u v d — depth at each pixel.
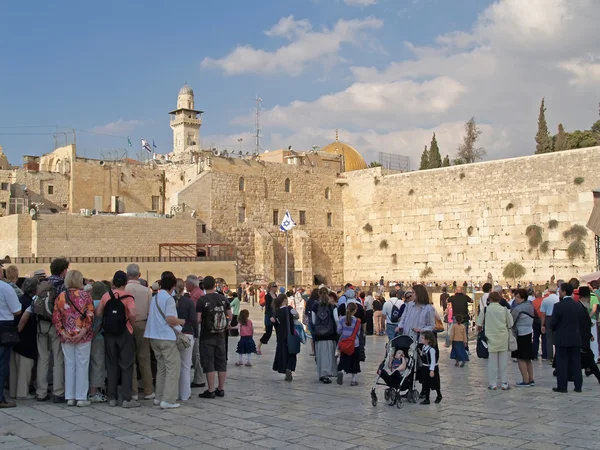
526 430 11.65
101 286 15.15
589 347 16.70
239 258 62.56
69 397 13.90
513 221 56.28
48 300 13.93
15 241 48.66
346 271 70.12
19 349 14.54
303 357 23.92
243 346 21.33
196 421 12.48
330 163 80.00
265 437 11.20
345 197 70.94
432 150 85.31
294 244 66.69
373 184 67.81
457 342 20.98
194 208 59.84
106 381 15.16
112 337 13.79
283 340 17.73
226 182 62.47
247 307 51.41
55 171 61.59
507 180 56.97
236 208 63.03
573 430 11.62
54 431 11.62
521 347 16.73
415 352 14.23
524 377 16.78
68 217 49.56
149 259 50.09
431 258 61.88
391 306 22.81
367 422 12.39
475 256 58.62
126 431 11.64
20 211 55.78
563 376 15.67
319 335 17.47
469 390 16.17
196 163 63.22
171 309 13.83
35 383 15.43
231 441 10.94
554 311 15.87
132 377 14.13
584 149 52.59
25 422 12.31
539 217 54.75
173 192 65.19
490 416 12.90
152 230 53.59
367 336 32.19
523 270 55.25
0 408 13.56
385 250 66.06
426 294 15.40
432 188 62.34
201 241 59.50
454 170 60.78
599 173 51.56
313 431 11.64
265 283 58.34
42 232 48.31
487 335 16.20
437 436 11.23
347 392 15.97
